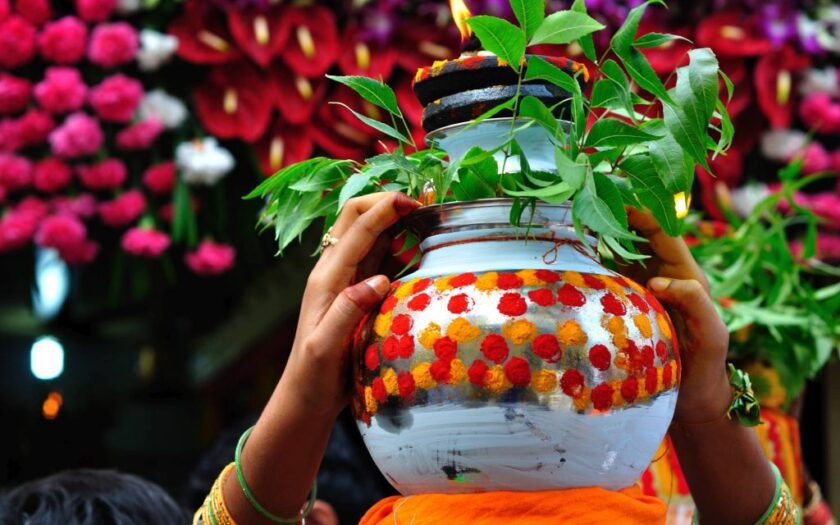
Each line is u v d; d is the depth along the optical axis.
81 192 2.81
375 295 1.07
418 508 1.06
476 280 1.03
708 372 1.13
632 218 1.18
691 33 2.65
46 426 7.12
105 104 2.59
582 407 1.00
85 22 2.69
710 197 2.74
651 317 1.05
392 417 1.04
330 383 1.09
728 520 1.21
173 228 2.75
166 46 2.57
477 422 1.00
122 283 3.29
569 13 1.01
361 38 2.55
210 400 5.84
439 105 1.12
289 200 1.22
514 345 1.00
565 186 1.01
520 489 1.03
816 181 2.94
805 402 4.20
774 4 2.64
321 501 2.27
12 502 1.64
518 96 1.05
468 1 2.39
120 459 6.66
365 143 2.65
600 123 1.04
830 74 2.72
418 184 1.16
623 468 1.05
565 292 1.02
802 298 1.97
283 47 2.55
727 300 1.96
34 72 2.76
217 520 1.18
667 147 1.04
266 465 1.13
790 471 1.99
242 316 5.36
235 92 2.62
